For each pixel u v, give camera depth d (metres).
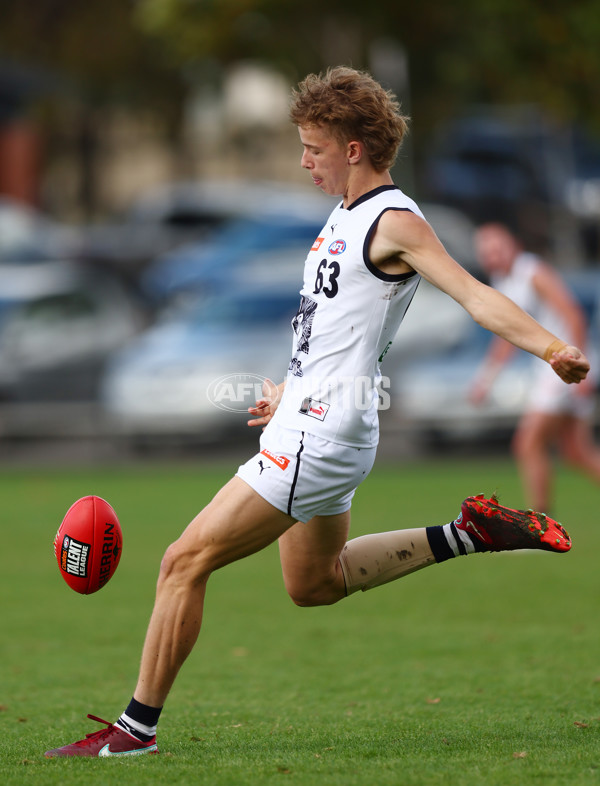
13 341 73.56
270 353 64.19
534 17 83.88
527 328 14.74
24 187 117.62
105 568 17.06
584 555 38.44
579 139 91.50
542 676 22.61
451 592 32.94
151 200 101.06
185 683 23.00
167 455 68.00
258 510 15.95
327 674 23.59
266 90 134.50
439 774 14.55
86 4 137.00
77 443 69.00
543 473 36.81
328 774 14.67
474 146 93.44
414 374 64.38
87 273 82.69
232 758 15.92
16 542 41.91
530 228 90.19
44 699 21.55
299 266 73.38
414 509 46.19
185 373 63.97
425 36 99.94
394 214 15.57
